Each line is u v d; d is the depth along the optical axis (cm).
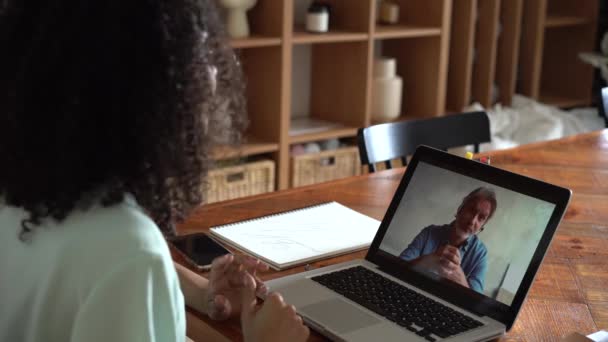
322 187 202
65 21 88
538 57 457
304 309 131
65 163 89
